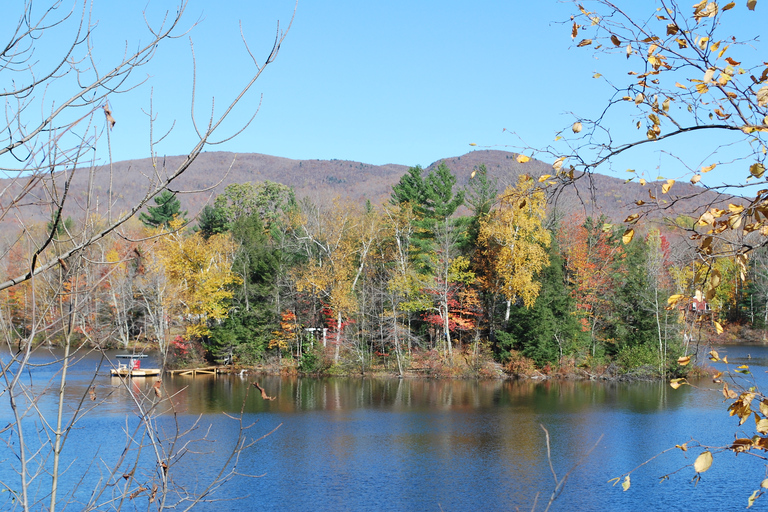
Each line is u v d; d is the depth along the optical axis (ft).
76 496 58.59
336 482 79.61
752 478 79.87
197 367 178.81
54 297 17.69
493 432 105.60
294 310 185.26
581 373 165.48
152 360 182.60
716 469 83.61
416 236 208.54
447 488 77.61
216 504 69.97
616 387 150.82
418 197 220.02
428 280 182.60
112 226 15.33
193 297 166.61
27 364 18.02
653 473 82.33
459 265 177.99
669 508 70.28
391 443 98.32
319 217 215.92
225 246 200.75
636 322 174.09
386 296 182.39
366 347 184.85
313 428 108.27
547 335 168.35
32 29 15.88
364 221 208.85
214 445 95.25
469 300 176.24
